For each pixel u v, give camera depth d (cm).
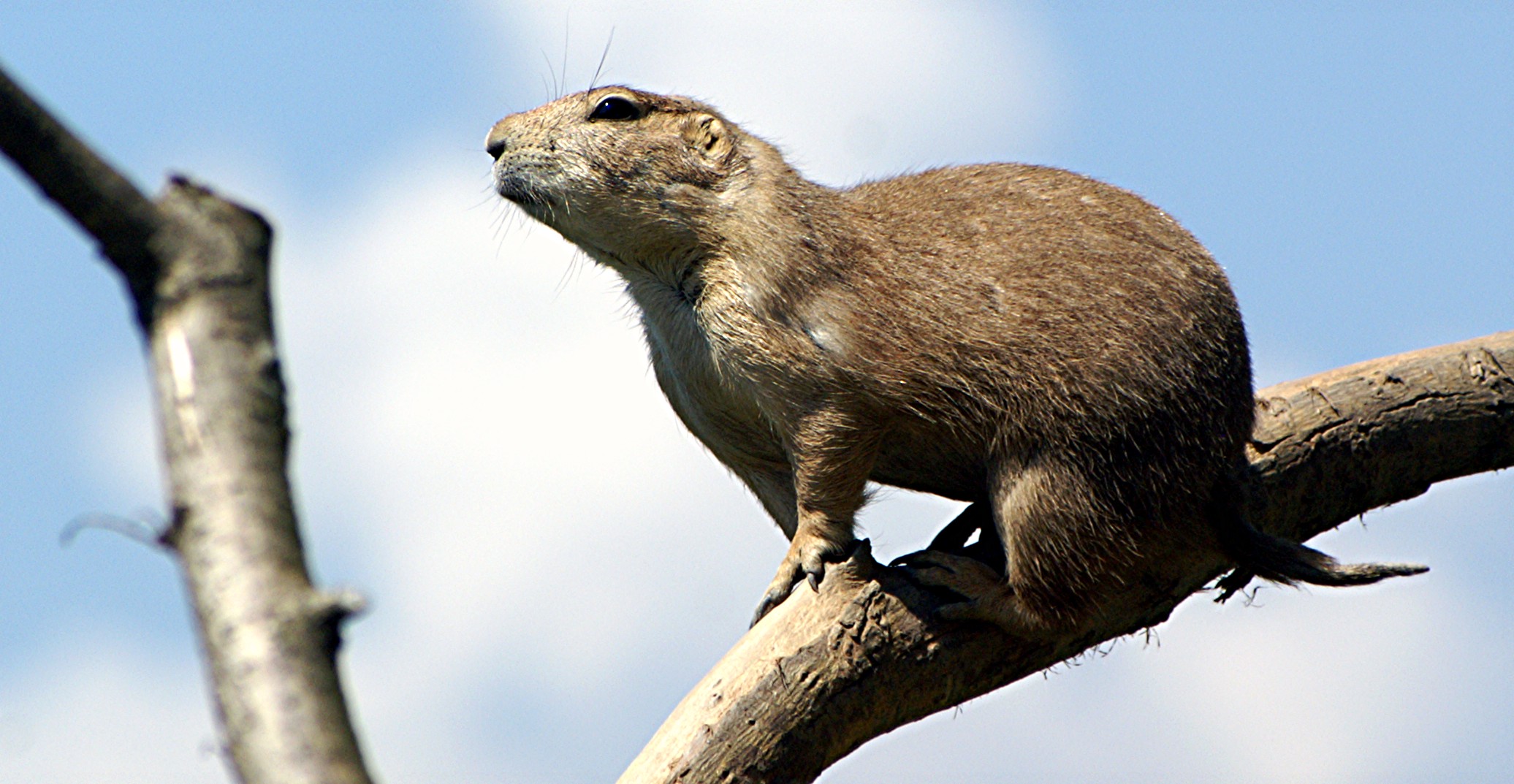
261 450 356
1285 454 1235
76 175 351
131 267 366
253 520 347
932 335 1125
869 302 1142
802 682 1042
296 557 352
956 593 1085
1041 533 1103
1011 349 1112
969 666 1095
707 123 1246
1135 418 1100
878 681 1061
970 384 1123
